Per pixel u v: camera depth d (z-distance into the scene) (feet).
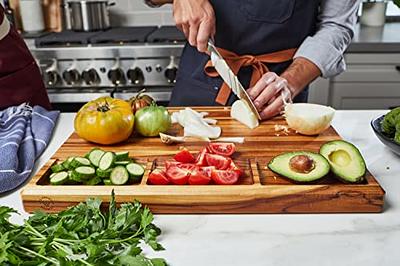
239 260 1.82
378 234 1.98
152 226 1.97
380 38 5.83
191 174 2.23
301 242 1.93
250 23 3.83
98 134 2.79
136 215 1.90
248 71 3.87
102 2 6.42
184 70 4.19
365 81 5.79
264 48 3.92
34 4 6.48
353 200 2.13
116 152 2.67
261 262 1.81
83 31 6.48
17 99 3.93
